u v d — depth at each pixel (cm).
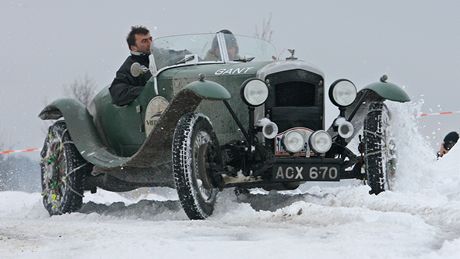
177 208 2367
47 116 2841
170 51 2552
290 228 1644
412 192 2248
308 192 2531
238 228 1692
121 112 2644
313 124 2323
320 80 2333
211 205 2120
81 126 2661
